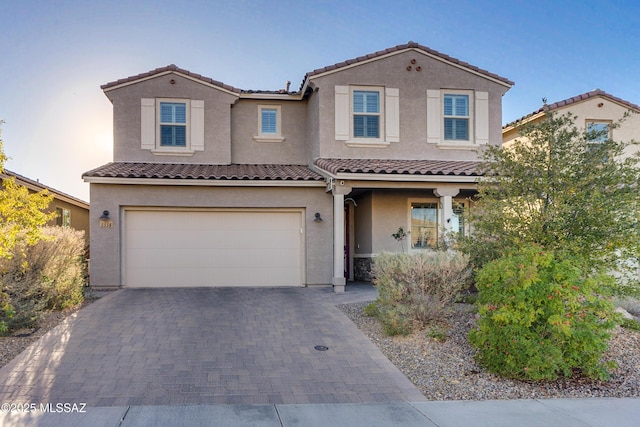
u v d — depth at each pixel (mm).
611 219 7770
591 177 7914
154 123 15938
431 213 16000
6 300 8477
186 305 11031
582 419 5375
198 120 16156
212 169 15086
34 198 8828
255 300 11836
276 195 14242
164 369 6820
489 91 16422
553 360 6395
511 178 8789
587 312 6805
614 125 8734
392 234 15688
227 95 16406
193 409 5477
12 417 5148
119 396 5844
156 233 13977
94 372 6621
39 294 9898
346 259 17281
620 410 5660
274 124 17266
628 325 8758
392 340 8391
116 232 13609
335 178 13062
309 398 5977
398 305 9008
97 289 13328
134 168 14430
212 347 7883
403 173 13227
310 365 7176
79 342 7934
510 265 7066
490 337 6934
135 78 15789
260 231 14383
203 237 14156
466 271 9156
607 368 7008
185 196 13922
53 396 5789
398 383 6547
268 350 7812
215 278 14148
